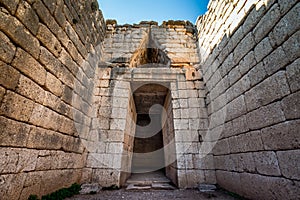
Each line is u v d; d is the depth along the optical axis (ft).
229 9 15.25
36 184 9.93
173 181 19.63
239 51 13.56
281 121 9.34
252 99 11.89
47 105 11.09
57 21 12.03
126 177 21.11
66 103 13.57
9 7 7.95
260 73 11.09
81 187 14.78
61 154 12.80
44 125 10.79
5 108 7.82
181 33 25.36
